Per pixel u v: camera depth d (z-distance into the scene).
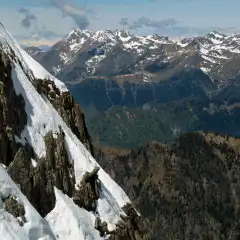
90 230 54.31
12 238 41.88
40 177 51.72
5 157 50.22
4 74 54.91
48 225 46.59
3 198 43.94
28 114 57.22
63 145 57.94
